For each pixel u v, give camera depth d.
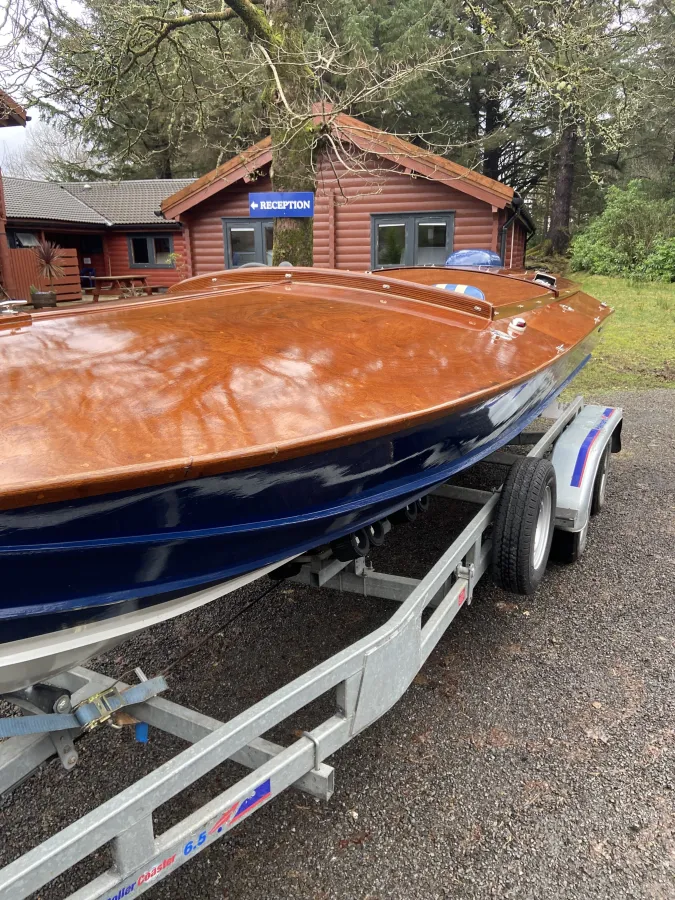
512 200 12.70
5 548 1.46
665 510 4.65
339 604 3.54
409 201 13.55
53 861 1.38
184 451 1.61
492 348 2.93
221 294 3.26
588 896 1.87
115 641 1.96
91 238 21.03
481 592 3.61
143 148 20.41
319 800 2.23
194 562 1.86
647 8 13.59
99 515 1.55
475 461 2.78
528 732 2.52
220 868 2.00
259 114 12.79
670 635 3.15
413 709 2.67
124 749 2.54
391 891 1.91
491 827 2.11
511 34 14.64
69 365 1.96
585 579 3.71
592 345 4.73
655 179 26.73
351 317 2.87
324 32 13.55
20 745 1.92
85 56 7.93
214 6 7.87
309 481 1.93
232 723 1.74
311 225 7.05
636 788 2.24
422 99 19.52
